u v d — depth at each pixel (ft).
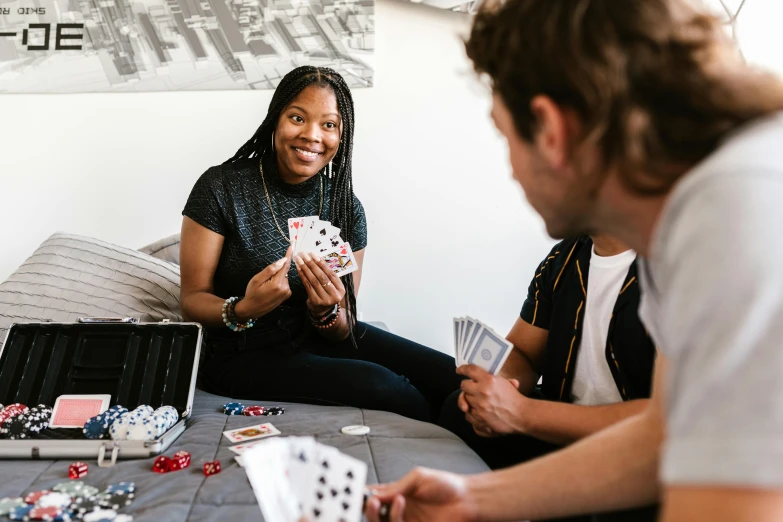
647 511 3.30
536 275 5.54
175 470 3.89
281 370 5.85
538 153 2.10
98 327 5.30
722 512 1.44
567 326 4.86
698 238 1.60
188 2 9.46
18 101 9.34
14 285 6.83
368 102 9.95
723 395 1.46
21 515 3.15
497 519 2.84
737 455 1.42
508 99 2.14
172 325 5.33
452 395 5.73
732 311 1.47
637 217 2.08
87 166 9.46
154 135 9.55
